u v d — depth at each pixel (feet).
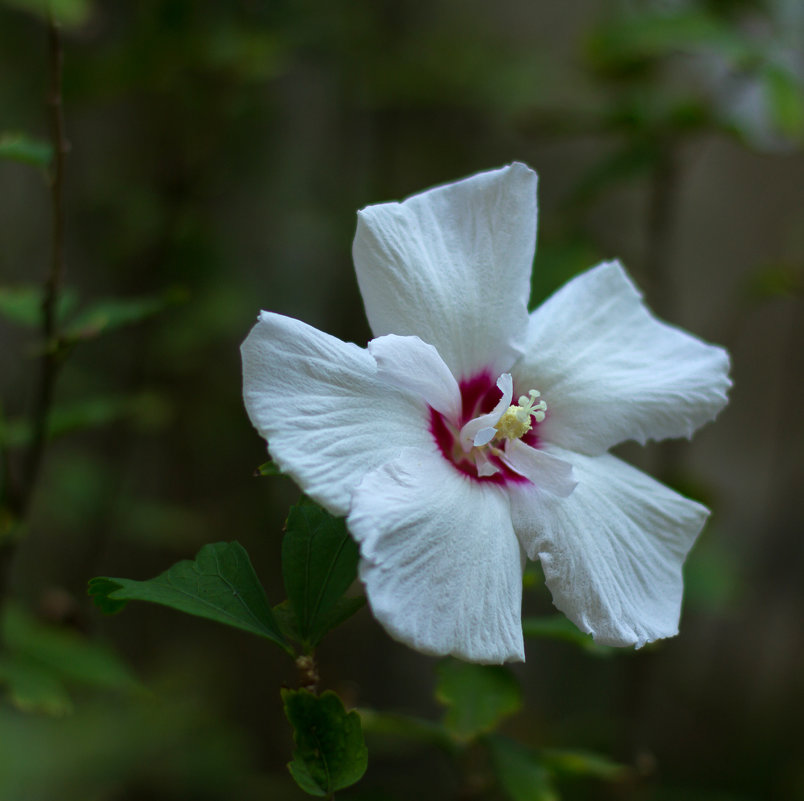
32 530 3.69
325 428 1.83
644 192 3.85
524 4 4.14
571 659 4.37
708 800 3.45
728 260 4.72
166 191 3.30
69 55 3.10
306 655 1.86
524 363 1.95
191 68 3.01
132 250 3.31
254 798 3.34
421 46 3.70
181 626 4.04
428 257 1.91
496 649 1.83
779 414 4.90
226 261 3.45
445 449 1.90
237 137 3.45
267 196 3.81
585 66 3.15
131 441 3.62
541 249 2.67
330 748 1.83
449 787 3.79
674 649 4.51
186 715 3.50
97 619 3.83
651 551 1.91
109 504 3.04
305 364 1.83
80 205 3.60
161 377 3.66
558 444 1.94
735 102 2.88
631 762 2.83
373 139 4.06
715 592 2.90
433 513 1.84
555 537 1.88
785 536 4.77
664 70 3.10
